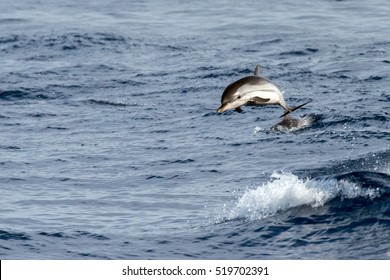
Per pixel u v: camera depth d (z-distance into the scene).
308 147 49.00
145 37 87.12
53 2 112.06
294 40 83.44
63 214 39.19
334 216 35.66
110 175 46.16
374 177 38.03
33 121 59.38
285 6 103.94
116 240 35.31
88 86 69.19
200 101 63.12
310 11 100.00
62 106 63.44
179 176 45.44
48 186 44.22
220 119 57.16
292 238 34.19
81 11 104.38
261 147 49.84
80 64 76.75
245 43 83.19
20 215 38.97
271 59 75.81
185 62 76.12
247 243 34.12
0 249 34.31
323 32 87.12
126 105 63.06
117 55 80.00
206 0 110.38
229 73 71.31
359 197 36.72
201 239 34.91
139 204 40.66
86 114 60.88
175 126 56.56
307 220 35.59
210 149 50.38
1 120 59.69
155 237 35.44
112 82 70.19
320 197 37.12
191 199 41.06
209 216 37.91
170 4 108.31
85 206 40.53
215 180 44.38
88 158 49.75
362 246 32.97
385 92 62.31
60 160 49.38
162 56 79.06
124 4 109.19
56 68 75.31
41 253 33.94
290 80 67.19
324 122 53.66
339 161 45.66
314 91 63.31
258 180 43.78
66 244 34.97
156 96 65.44
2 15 102.31
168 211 39.25
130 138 54.22
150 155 49.91
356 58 74.25
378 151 46.84
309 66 72.06
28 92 67.44
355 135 50.50
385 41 81.81
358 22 92.38
